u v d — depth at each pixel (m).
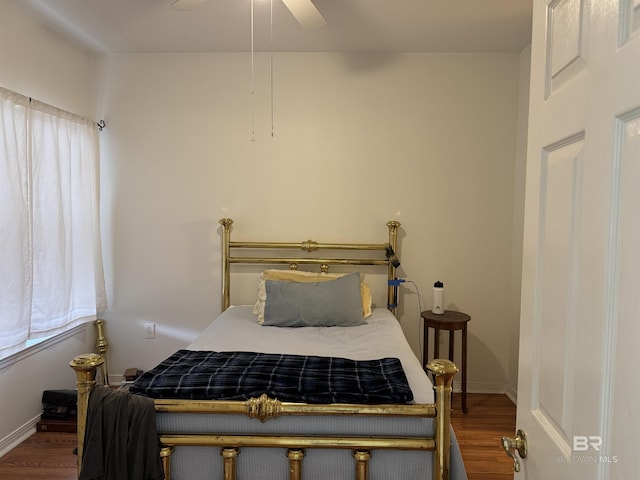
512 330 3.25
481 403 3.15
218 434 1.60
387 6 2.49
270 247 3.27
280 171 3.30
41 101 2.73
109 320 3.37
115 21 2.71
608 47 0.63
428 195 3.28
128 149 3.31
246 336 2.50
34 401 2.69
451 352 3.05
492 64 3.20
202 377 1.74
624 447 0.57
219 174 3.31
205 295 3.37
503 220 3.27
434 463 1.56
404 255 3.31
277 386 1.67
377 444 1.55
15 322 2.39
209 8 2.53
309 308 2.76
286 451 1.60
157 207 3.33
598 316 0.64
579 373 0.70
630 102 0.57
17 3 2.47
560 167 0.79
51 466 2.32
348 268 3.34
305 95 3.26
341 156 3.28
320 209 3.31
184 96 3.28
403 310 3.34
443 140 3.25
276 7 2.51
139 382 1.71
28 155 2.50
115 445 1.51
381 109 3.25
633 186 0.56
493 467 2.35
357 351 2.25
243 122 3.28
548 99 0.85
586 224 0.68
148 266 3.36
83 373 1.57
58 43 2.91
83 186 3.05
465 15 2.60
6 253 2.33
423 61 3.22
